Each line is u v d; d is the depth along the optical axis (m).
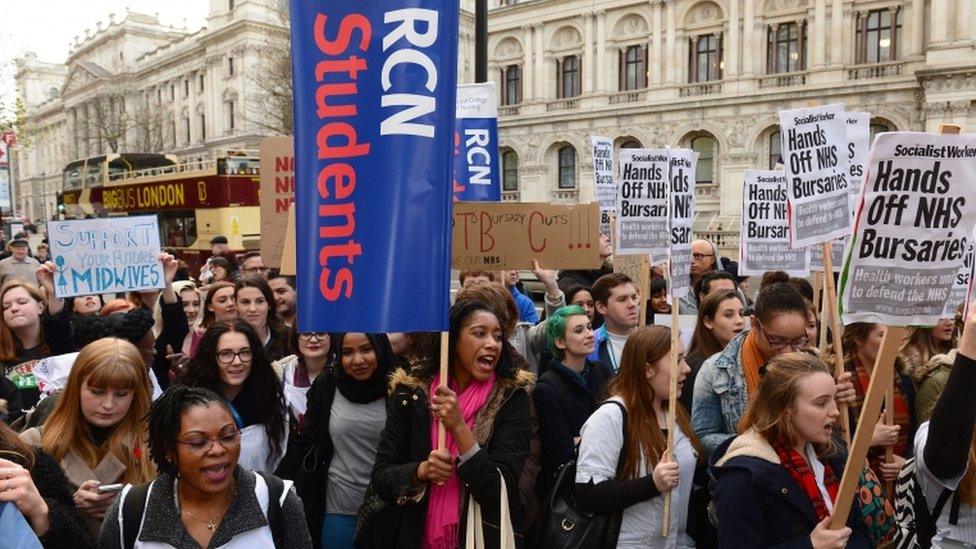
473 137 7.23
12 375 5.09
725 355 4.51
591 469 3.70
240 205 21.25
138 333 4.73
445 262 3.30
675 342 3.72
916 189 2.81
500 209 6.40
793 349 4.11
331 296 3.29
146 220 6.14
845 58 33.25
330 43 3.29
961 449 2.90
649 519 3.68
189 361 4.40
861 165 5.70
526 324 7.21
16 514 2.32
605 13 39.75
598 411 3.84
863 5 32.81
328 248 3.30
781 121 4.66
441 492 3.59
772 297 4.12
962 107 30.08
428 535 3.55
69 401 3.60
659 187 5.67
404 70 3.22
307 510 4.33
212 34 60.06
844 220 4.77
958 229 2.85
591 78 40.50
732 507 2.98
